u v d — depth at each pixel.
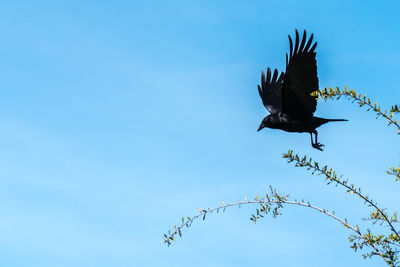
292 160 7.14
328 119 13.02
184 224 7.06
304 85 11.90
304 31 11.34
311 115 12.82
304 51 11.43
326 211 6.95
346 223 6.79
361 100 7.10
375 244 6.60
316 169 7.05
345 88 7.17
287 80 12.07
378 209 6.77
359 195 6.87
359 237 6.70
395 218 6.69
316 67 11.38
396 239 6.54
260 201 7.16
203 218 7.06
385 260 6.50
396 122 6.93
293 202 7.12
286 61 11.77
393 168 6.87
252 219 7.11
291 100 12.55
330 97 7.29
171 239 7.01
